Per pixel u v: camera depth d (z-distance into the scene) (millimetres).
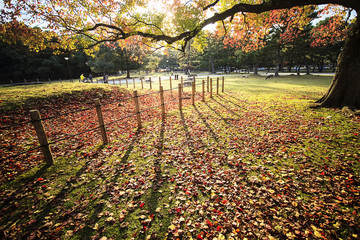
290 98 11039
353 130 5434
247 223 2693
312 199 3088
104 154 4891
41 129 3959
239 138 5723
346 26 10875
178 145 5379
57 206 3064
